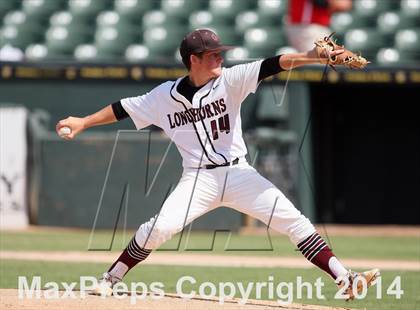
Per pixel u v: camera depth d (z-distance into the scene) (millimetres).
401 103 77250
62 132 26219
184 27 80750
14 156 65000
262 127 69062
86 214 64000
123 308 22906
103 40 80312
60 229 64062
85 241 53688
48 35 81500
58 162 64625
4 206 65250
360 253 50094
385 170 77750
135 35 81062
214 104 25172
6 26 82812
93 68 69375
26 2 83875
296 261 44031
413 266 42281
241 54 77750
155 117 26109
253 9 80750
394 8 79062
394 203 77812
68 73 69750
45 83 70312
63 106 70188
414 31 77812
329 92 76875
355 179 77875
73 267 38438
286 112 69062
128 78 69062
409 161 77438
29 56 81000
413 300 29344
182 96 25297
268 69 24859
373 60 77000
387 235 65250
